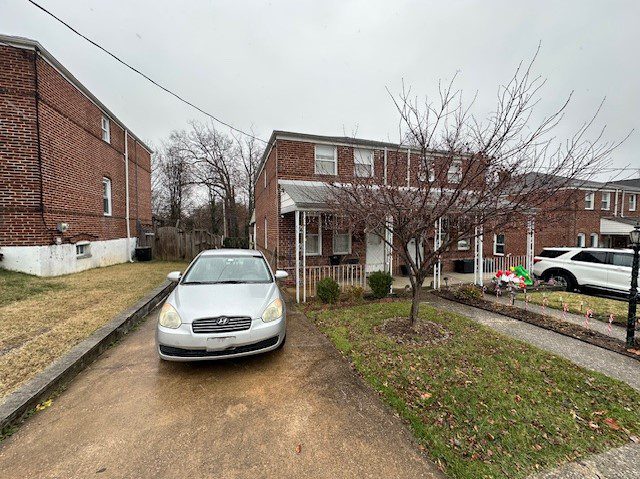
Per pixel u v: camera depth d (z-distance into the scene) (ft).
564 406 9.46
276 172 31.71
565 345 14.42
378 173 25.99
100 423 8.34
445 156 14.14
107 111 36.47
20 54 23.98
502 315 19.57
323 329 16.38
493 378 11.00
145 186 52.01
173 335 10.69
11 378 9.90
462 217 13.85
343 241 33.76
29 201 24.64
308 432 8.09
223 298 12.13
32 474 6.64
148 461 7.04
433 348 13.60
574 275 27.71
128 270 32.83
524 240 44.11
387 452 7.42
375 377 11.02
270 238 38.34
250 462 7.05
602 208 57.77
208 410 8.99
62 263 27.61
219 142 86.58
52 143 26.50
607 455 7.47
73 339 12.98
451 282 31.35
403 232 14.65
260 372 11.37
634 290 14.06
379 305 21.39
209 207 104.94
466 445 7.70
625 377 11.36
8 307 17.39
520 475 6.80
